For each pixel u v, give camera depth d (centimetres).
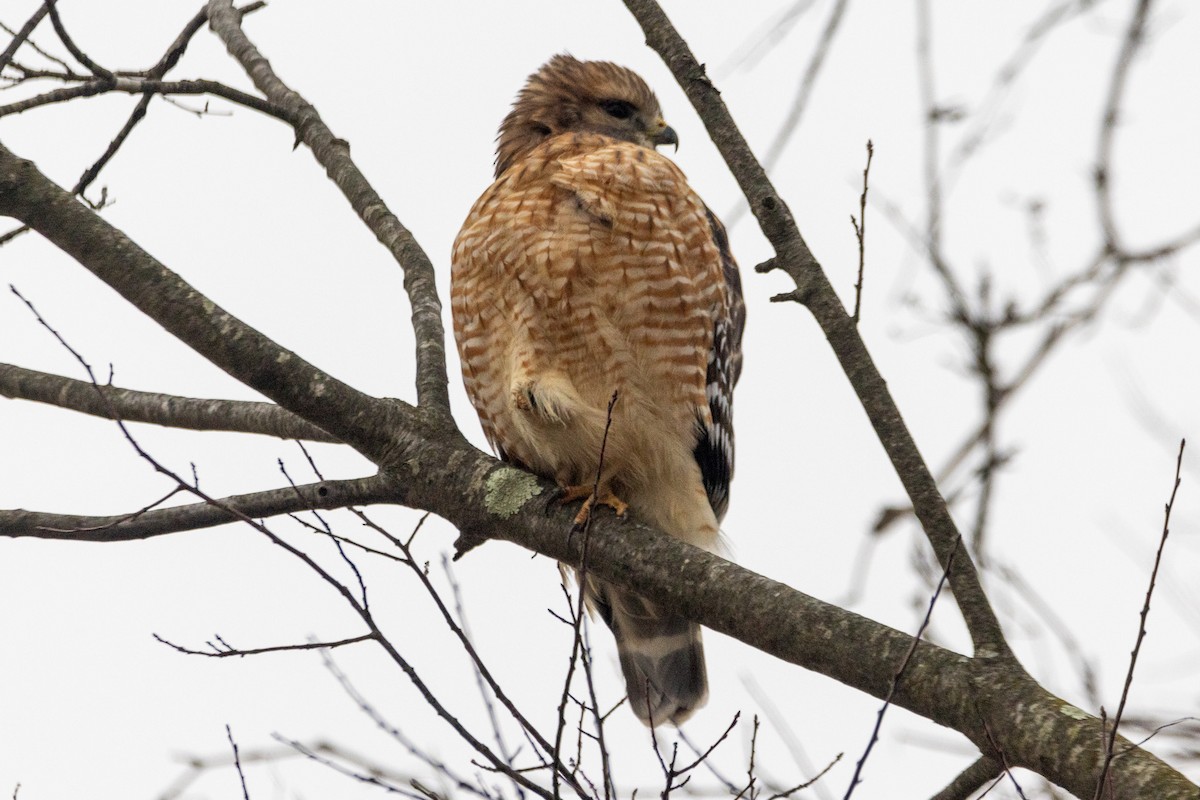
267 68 1205
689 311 1017
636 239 1000
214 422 976
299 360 872
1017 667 704
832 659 735
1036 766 666
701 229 1041
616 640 1122
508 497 877
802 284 836
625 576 822
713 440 1083
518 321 1020
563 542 855
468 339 1056
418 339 988
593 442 1012
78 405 988
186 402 984
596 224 999
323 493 905
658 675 1101
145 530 949
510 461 1109
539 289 1005
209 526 934
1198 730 961
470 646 748
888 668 718
